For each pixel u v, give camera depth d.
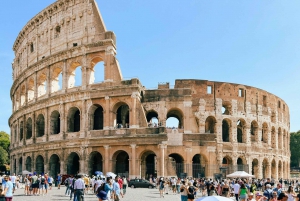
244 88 96.06
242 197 36.19
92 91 81.75
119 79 81.19
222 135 98.75
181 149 78.31
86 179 57.81
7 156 160.38
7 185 29.67
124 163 83.62
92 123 82.62
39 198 47.22
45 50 95.56
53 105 87.94
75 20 89.31
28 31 104.06
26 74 100.69
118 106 82.00
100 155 85.50
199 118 89.00
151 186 70.62
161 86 89.62
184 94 82.38
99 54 83.94
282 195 21.38
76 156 89.75
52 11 94.50
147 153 79.94
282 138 110.31
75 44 88.06
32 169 91.75
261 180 80.56
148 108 83.00
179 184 60.41
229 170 79.62
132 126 78.06
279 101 110.75
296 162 174.75
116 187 35.22
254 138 99.56
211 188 43.62
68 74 87.50
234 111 92.75
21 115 101.00
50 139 87.81
